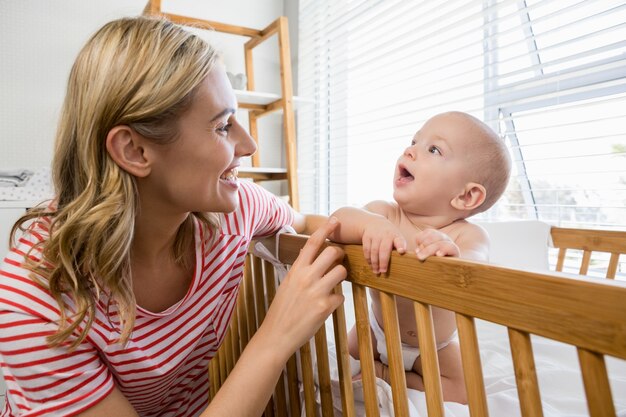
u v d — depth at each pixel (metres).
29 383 0.56
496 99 1.56
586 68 1.21
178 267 0.73
